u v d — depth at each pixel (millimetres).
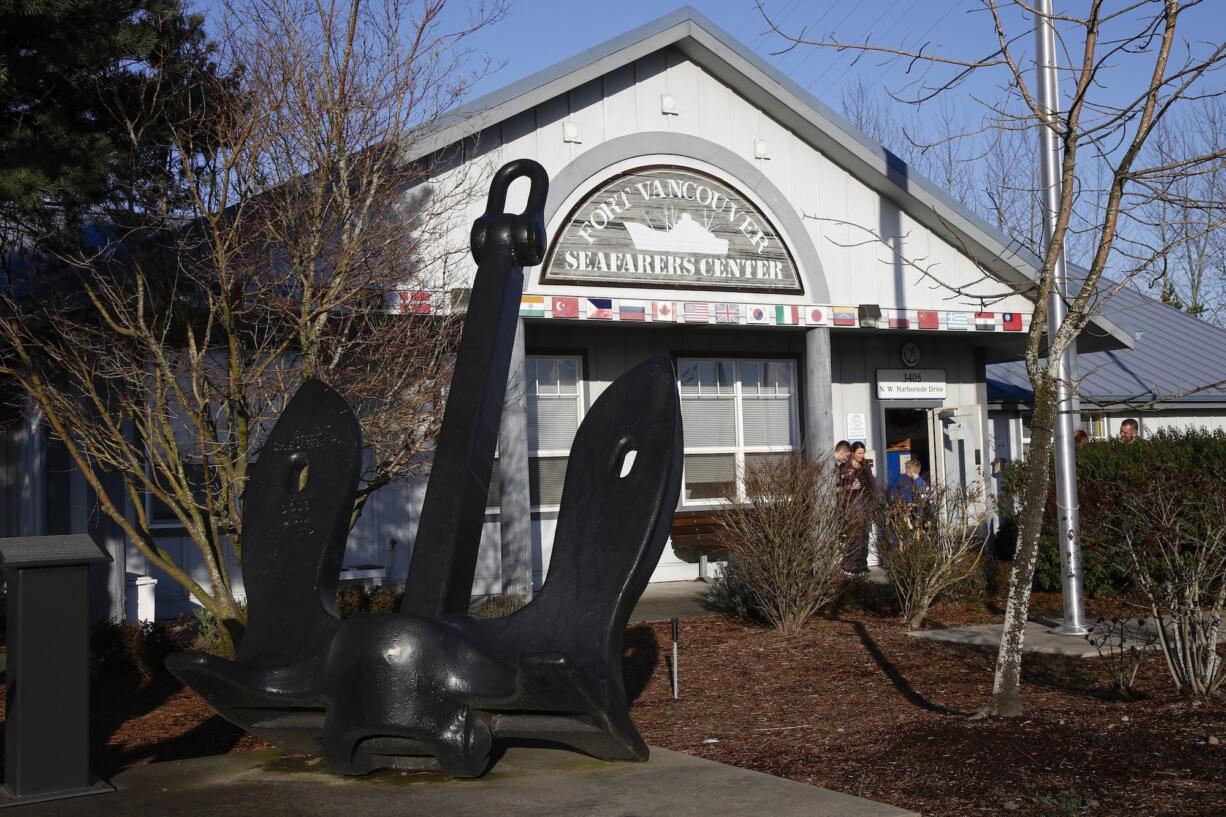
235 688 4828
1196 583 7430
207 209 8773
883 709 7602
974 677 8641
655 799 4785
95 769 6301
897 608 12148
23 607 4926
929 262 15797
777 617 11086
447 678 4645
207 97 9195
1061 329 6887
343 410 5242
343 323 9250
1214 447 13273
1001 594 13039
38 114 8531
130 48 8648
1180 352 25031
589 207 13688
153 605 11359
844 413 17594
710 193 14469
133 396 9266
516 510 12703
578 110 13664
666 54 14297
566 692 4395
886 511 11773
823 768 5844
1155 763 5555
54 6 7863
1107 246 6789
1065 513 10539
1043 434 6816
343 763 4867
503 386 5633
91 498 10898
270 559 5113
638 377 5020
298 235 9039
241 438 8648
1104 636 8523
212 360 9375
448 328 9531
